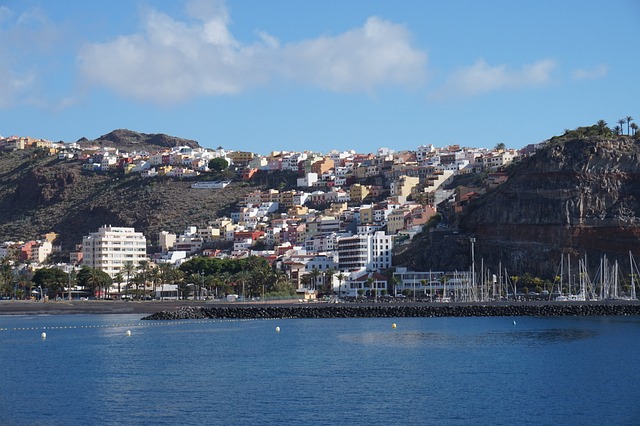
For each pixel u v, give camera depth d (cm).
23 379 14900
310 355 17800
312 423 11225
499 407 12106
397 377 14725
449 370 15488
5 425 11256
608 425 11031
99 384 14275
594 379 14250
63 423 11331
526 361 16462
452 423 11194
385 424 11156
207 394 13225
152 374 15350
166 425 11156
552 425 11069
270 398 12850
